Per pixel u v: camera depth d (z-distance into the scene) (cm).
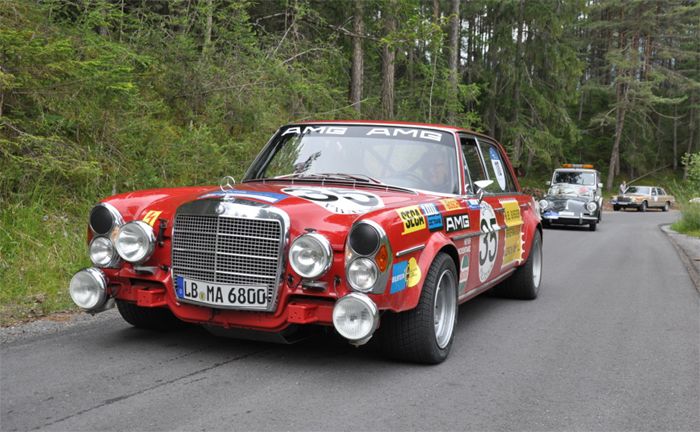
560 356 482
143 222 421
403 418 340
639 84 4766
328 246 375
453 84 2231
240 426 319
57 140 777
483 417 348
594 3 5138
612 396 392
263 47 1507
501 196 628
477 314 639
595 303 716
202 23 1238
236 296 396
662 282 890
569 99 3769
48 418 320
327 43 1612
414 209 421
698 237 1752
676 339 546
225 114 1162
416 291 401
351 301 363
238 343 471
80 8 983
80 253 697
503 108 3653
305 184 488
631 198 3678
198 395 361
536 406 370
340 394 372
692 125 5691
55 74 775
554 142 3509
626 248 1397
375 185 485
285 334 400
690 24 5034
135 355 434
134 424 317
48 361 414
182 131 1043
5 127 761
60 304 561
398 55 2081
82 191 811
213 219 401
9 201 741
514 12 3509
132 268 430
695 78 5569
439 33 1681
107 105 857
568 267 1045
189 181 974
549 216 1983
